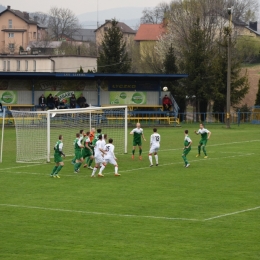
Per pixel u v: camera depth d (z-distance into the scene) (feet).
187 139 127.03
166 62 298.35
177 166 129.59
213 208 84.28
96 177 114.42
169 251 61.87
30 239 66.85
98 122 203.72
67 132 188.65
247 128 242.78
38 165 132.57
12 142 180.55
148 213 80.89
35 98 259.19
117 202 88.89
